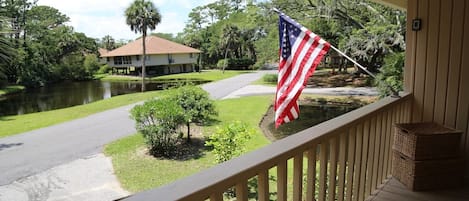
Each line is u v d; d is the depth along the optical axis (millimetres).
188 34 38188
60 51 26609
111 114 12664
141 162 6648
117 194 5082
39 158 6957
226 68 35062
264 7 17359
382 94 9133
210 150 7227
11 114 13125
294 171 1382
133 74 34719
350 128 1863
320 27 14195
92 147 7781
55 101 17656
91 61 30891
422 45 2969
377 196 2328
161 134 7418
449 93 2836
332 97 14711
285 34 2316
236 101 14547
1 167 6367
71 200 4922
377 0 3469
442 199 2279
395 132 2592
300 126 10336
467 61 2711
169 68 35250
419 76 3008
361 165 2084
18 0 18672
